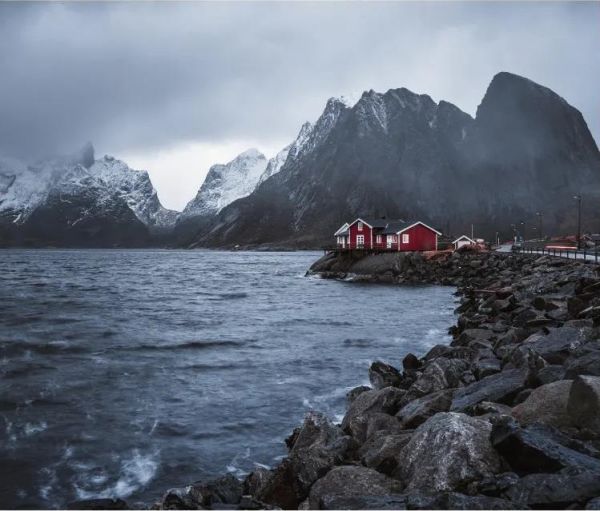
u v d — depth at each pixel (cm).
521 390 1223
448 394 1352
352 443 1169
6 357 2584
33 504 1224
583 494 690
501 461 852
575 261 5000
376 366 2075
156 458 1473
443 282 7506
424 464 886
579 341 1502
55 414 1795
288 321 3925
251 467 1423
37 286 6919
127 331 3394
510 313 2842
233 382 2197
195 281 8325
